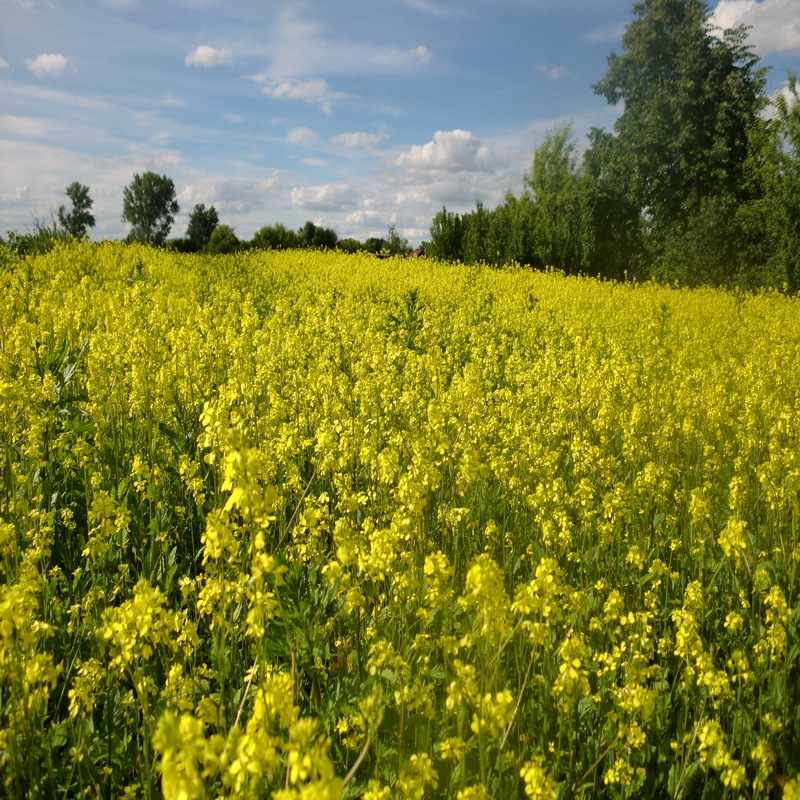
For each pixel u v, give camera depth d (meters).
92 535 3.70
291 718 1.49
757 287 28.69
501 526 4.46
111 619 2.37
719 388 7.07
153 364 5.65
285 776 2.14
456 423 5.13
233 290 14.55
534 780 1.97
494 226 34.44
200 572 4.06
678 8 42.72
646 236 42.09
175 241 55.09
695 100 40.78
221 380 6.76
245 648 3.18
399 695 2.31
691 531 4.19
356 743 2.50
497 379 8.93
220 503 4.03
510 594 3.74
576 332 12.59
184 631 2.59
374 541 2.83
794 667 3.20
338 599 3.32
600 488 5.11
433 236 36.22
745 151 41.12
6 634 2.07
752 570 3.61
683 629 2.69
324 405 5.70
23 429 4.69
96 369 5.79
